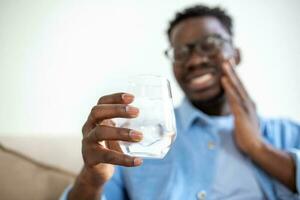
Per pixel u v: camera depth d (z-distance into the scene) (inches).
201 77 33.0
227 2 45.1
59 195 29.5
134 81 15.3
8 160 30.0
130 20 44.3
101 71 43.4
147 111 14.8
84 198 20.8
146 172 29.8
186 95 35.3
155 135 14.6
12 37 42.2
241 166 29.3
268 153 28.5
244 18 44.9
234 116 30.4
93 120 15.9
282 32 44.8
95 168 18.4
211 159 29.8
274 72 44.4
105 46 43.8
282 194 28.8
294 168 28.0
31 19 42.7
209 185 28.4
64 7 43.4
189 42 33.4
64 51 42.9
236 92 30.9
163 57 44.0
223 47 33.7
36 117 41.7
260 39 44.7
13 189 28.7
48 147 32.2
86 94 42.8
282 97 44.2
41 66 42.4
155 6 44.5
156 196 28.5
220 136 31.6
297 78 44.4
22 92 41.7
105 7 44.1
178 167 29.6
